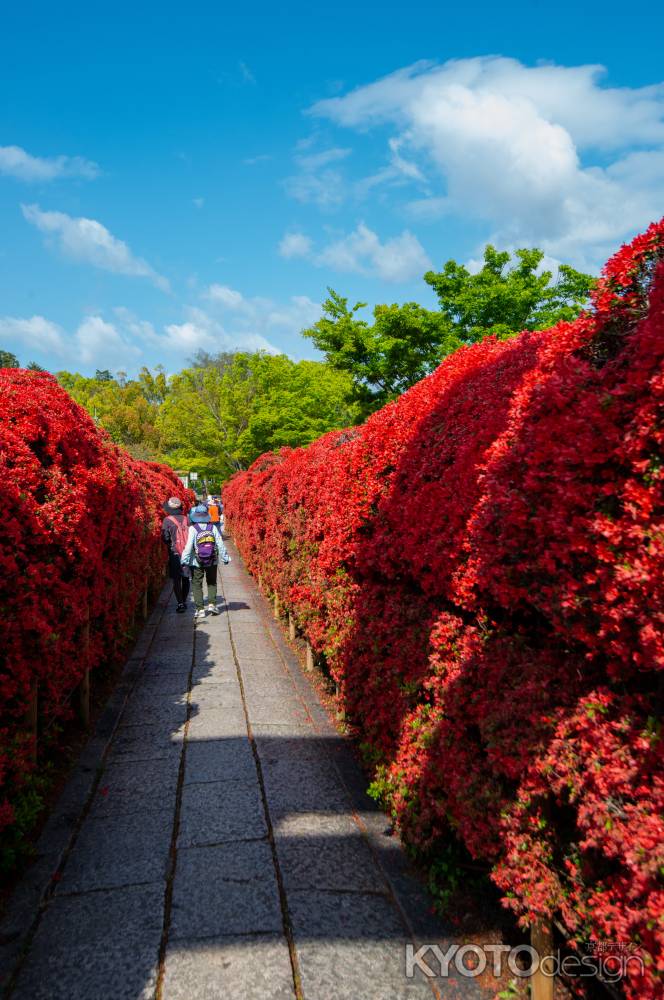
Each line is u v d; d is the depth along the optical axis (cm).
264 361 3644
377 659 418
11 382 560
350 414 3088
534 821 223
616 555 185
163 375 9488
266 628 952
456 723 291
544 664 244
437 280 2333
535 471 221
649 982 161
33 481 419
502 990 252
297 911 299
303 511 737
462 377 414
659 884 161
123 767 461
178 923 289
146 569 980
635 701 192
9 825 325
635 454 184
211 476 4766
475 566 283
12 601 343
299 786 433
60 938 279
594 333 233
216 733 527
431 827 322
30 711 383
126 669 717
